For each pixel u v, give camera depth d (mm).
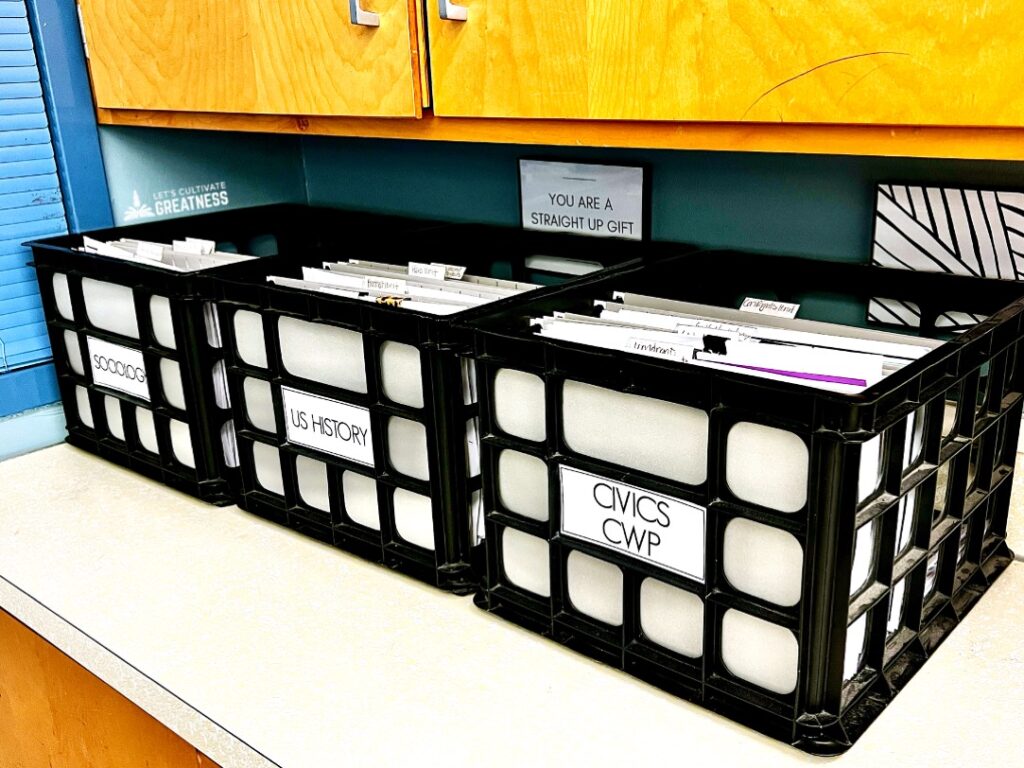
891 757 673
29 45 1229
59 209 1298
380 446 918
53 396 1319
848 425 612
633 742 708
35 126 1254
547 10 809
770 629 707
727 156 1121
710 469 688
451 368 854
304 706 759
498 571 884
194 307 1056
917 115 647
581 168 1248
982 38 609
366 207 1548
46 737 1074
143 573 966
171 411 1120
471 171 1382
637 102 780
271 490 1087
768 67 703
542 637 844
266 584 939
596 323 899
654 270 1054
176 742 859
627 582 774
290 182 1607
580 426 773
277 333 984
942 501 814
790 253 1104
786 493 664
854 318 1031
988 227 943
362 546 991
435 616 878
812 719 691
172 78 1156
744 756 688
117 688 835
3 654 1089
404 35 899
